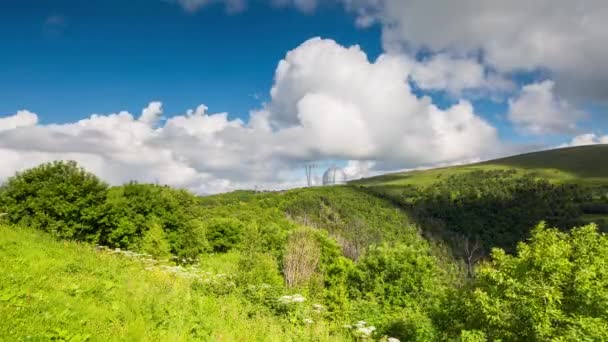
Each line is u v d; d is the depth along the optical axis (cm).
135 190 3469
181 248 3550
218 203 14862
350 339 1528
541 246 1340
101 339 788
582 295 1192
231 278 1822
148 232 2994
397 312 2814
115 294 1116
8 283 960
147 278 1506
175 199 3778
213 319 1133
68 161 2755
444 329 1585
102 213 2775
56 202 2531
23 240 1714
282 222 10188
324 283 3531
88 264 1475
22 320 758
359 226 15088
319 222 14550
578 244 1338
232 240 5678
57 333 755
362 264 3581
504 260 1412
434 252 13412
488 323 1339
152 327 932
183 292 1379
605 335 1063
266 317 1404
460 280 6556
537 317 1182
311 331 1386
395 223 16962
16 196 2464
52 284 1059
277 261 3575
